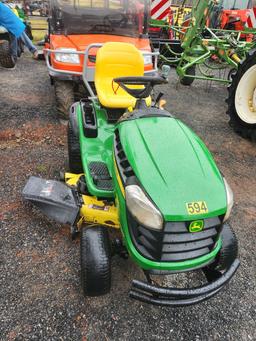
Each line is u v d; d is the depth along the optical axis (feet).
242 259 8.00
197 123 15.53
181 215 5.03
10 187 9.61
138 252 5.48
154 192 5.21
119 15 14.64
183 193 5.24
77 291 6.79
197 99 18.94
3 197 9.20
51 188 7.64
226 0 46.03
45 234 8.11
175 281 7.27
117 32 14.87
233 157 12.82
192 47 19.07
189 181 5.41
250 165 12.36
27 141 12.23
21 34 21.22
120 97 9.42
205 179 5.54
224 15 32.58
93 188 6.89
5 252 7.52
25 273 7.06
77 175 8.97
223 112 17.26
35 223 8.41
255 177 11.58
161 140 6.05
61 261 7.43
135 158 5.74
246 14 30.63
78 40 13.84
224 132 14.92
